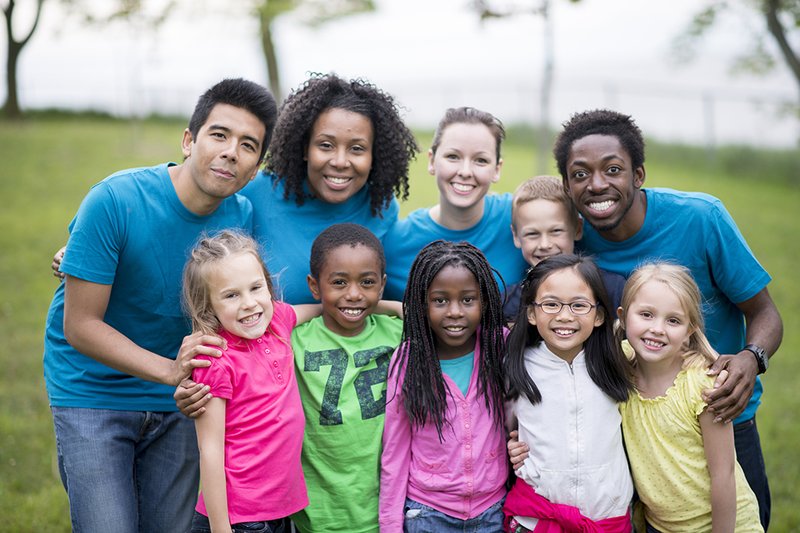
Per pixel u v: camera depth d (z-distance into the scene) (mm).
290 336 3234
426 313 3133
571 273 3008
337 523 3107
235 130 3037
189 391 2811
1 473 4930
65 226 11266
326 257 3162
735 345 3506
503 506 3113
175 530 3338
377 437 3160
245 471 2875
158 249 3096
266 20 13898
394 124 3580
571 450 2965
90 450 3055
